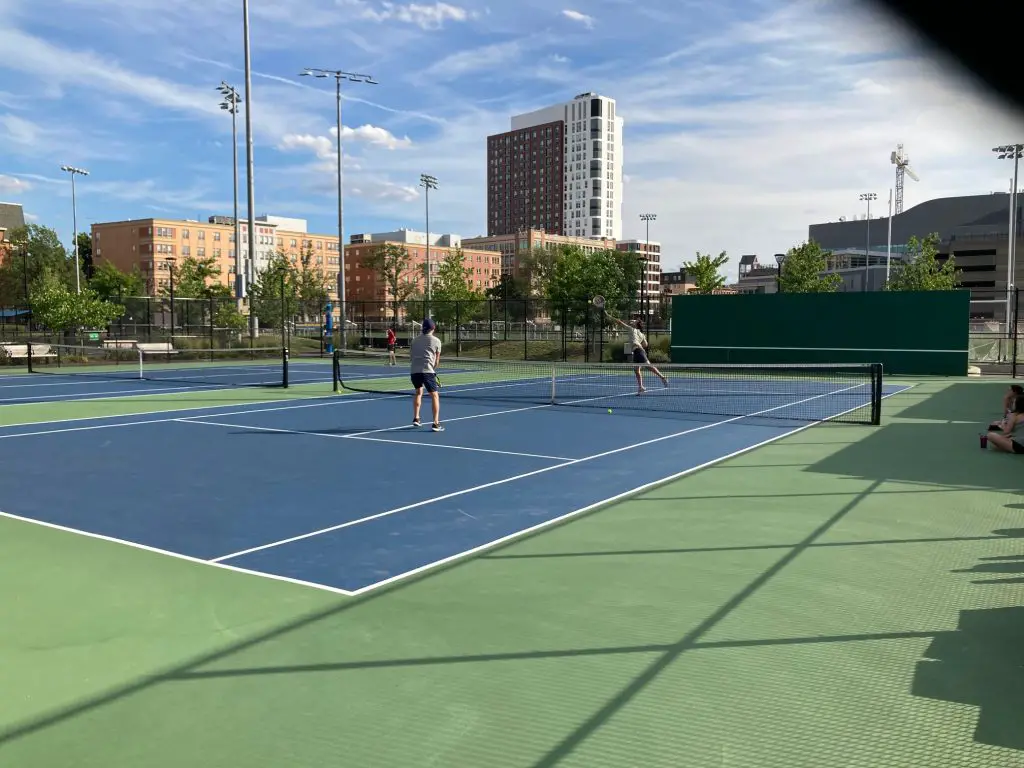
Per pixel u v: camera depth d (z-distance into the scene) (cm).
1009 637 410
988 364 2653
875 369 1309
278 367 2998
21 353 3077
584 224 19862
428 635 420
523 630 425
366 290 14362
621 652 395
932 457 970
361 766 296
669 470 889
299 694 354
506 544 594
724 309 2756
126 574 527
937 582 498
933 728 317
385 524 654
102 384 2156
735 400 1702
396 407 1570
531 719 329
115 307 3469
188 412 1475
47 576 523
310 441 1111
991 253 9188
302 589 496
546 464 928
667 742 310
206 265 7888
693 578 510
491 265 15762
